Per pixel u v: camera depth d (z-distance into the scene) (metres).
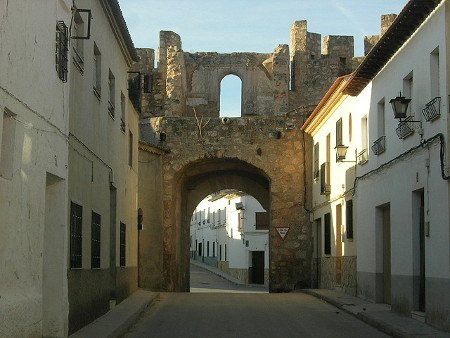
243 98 36.53
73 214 12.55
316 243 28.64
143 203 27.39
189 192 34.50
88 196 14.20
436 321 13.47
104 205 16.41
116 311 16.28
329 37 37.38
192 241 81.94
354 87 20.59
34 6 9.93
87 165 14.14
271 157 29.34
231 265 57.06
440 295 13.28
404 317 15.39
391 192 17.17
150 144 27.52
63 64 11.64
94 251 14.81
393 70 17.05
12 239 9.13
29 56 9.71
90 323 13.92
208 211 70.88
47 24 10.68
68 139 12.03
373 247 19.12
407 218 15.72
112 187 18.06
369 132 19.55
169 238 28.61
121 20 17.34
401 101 14.95
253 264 52.25
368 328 14.59
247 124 29.47
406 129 15.59
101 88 16.00
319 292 23.34
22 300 9.38
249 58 36.50
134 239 22.55
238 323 15.20
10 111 8.99
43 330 11.45
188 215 34.53
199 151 29.27
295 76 37.22
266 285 50.03
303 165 29.25
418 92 14.93
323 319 16.16
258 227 51.75
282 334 13.43
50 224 11.68
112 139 17.84
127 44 19.22
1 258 8.71
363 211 20.33
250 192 35.38
